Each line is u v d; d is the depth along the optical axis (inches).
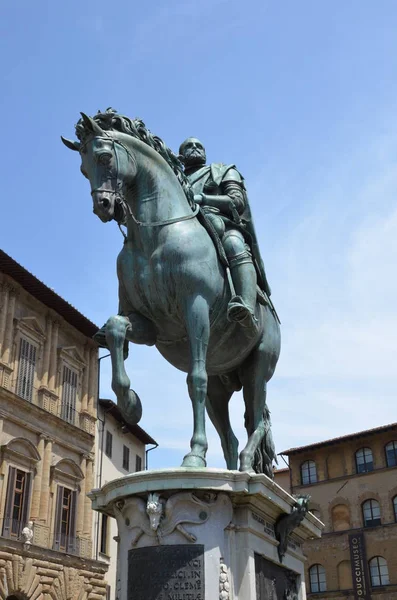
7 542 887.1
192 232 166.9
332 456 1797.5
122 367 155.3
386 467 1692.9
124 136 166.7
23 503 963.3
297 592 183.0
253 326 172.4
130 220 169.0
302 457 1844.2
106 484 154.1
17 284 1038.4
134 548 147.9
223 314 172.1
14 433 970.1
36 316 1089.4
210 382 197.8
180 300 162.4
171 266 162.2
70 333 1180.5
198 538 144.4
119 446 1304.1
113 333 157.6
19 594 901.8
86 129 164.2
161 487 144.9
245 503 151.6
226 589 142.0
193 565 142.4
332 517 1736.0
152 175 169.5
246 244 183.8
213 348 177.0
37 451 1003.9
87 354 1218.0
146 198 168.6
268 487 153.9
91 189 162.1
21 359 1027.9
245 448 179.3
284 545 168.6
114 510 157.6
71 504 1066.7
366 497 1695.4
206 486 145.0
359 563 1638.8
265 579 157.3
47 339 1101.1
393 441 1715.1
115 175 161.9
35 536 959.0
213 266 167.9
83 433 1136.2
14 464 952.3
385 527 1640.0
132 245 170.4
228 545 147.6
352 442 1770.4
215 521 146.9
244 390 190.4
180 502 146.2
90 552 1077.1
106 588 1131.3
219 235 178.5
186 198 176.6
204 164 209.8
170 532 145.0
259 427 185.0
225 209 186.4
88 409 1178.6
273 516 166.1
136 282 166.4
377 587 1599.4
